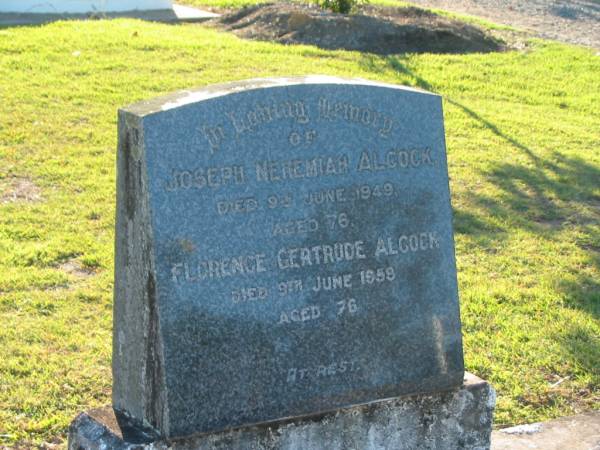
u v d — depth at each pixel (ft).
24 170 13.80
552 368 9.60
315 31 22.30
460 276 11.47
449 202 7.50
